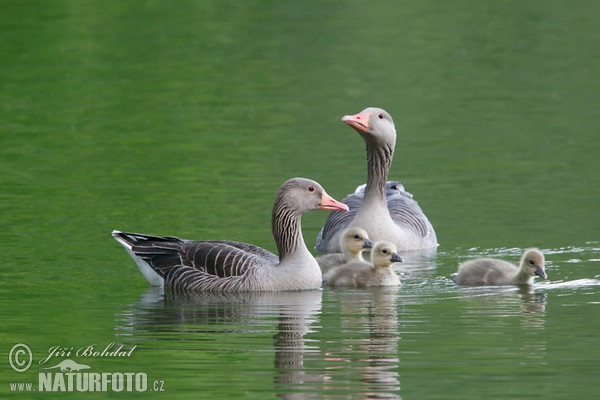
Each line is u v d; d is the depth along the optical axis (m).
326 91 33.97
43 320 15.18
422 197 23.11
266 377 12.78
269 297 16.58
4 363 13.54
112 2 47.88
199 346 13.98
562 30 42.41
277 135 28.88
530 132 28.75
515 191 23.30
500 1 48.44
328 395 12.18
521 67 36.72
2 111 32.09
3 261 18.45
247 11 46.66
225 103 32.72
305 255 17.19
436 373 12.84
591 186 23.50
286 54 39.22
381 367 13.02
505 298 16.28
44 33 42.03
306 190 17.09
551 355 13.42
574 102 31.97
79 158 26.64
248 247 17.64
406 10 46.78
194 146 27.78
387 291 16.94
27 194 23.22
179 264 17.20
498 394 12.12
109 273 17.92
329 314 15.50
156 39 41.38
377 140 19.89
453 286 17.23
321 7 47.47
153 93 34.12
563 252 18.84
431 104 32.12
